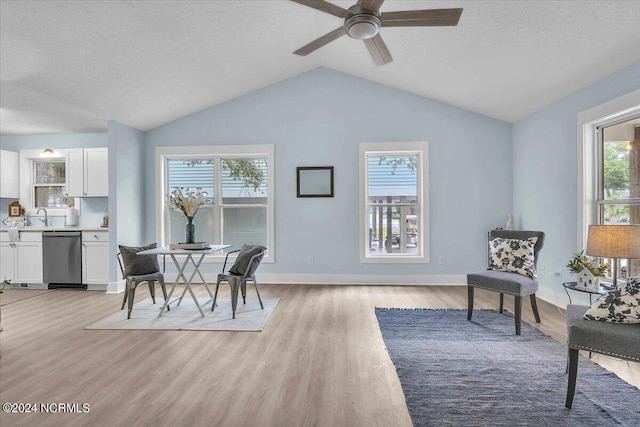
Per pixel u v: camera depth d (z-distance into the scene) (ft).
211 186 18.20
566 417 6.31
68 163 17.76
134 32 11.06
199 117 17.84
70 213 18.29
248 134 17.67
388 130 17.20
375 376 7.89
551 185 13.83
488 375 7.90
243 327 11.05
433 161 17.08
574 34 9.52
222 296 15.07
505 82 13.30
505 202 16.93
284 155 17.56
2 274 16.81
